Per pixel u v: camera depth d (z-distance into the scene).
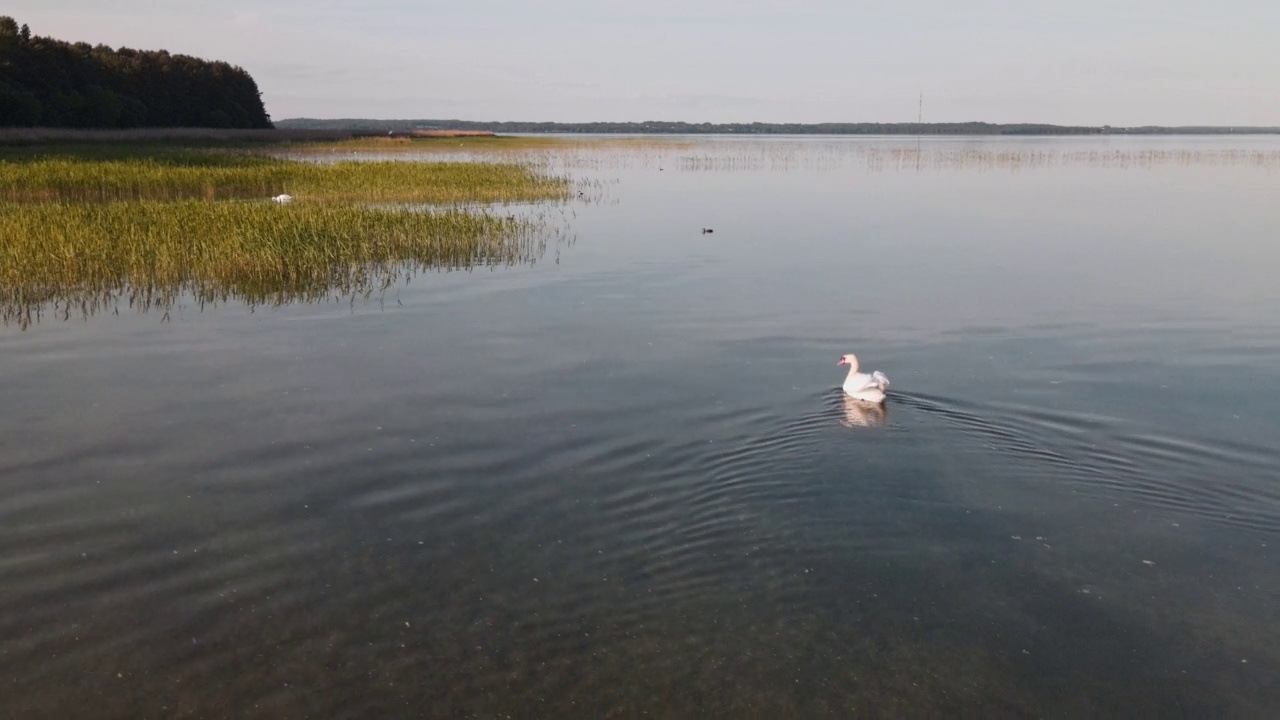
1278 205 38.69
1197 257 25.94
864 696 7.58
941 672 7.85
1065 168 63.28
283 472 11.36
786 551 9.52
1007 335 17.58
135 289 20.75
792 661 7.96
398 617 8.52
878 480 11.02
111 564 9.32
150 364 15.47
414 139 108.75
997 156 81.25
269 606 8.67
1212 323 18.48
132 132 81.88
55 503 10.55
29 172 38.19
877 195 43.53
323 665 7.89
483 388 14.36
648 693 7.59
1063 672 7.87
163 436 12.41
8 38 77.25
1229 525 10.07
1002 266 24.66
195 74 107.12
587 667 7.88
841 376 15.01
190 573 9.19
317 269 22.14
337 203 35.38
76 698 7.48
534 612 8.59
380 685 7.66
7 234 23.05
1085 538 9.79
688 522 10.11
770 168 63.06
